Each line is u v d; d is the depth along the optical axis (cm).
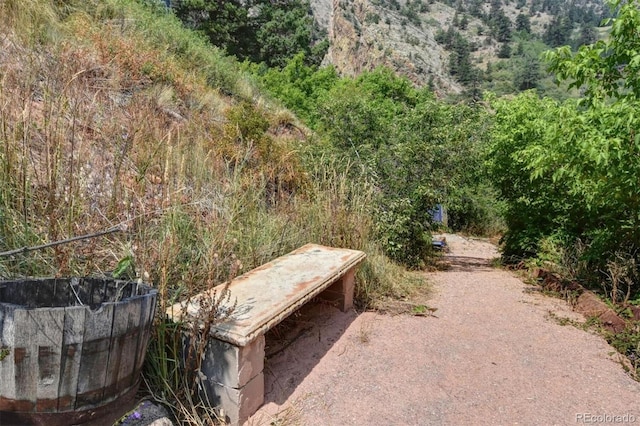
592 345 373
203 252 329
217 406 240
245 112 624
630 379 317
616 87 425
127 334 190
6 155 279
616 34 388
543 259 611
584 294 474
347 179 598
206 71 868
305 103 1816
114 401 192
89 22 700
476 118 912
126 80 593
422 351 349
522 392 295
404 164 700
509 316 441
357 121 753
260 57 2683
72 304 215
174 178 397
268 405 261
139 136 397
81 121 372
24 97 317
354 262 396
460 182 754
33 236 264
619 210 469
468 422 261
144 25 826
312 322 378
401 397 284
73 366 173
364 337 363
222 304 271
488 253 1058
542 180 641
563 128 419
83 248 275
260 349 254
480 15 16175
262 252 393
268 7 2720
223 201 398
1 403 170
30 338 166
